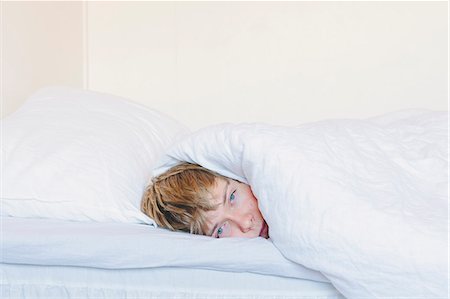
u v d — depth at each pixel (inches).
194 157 42.4
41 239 34.8
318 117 81.0
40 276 36.0
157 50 83.8
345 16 79.6
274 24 81.2
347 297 31.7
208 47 82.8
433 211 33.4
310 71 80.8
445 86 77.8
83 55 83.2
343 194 32.7
